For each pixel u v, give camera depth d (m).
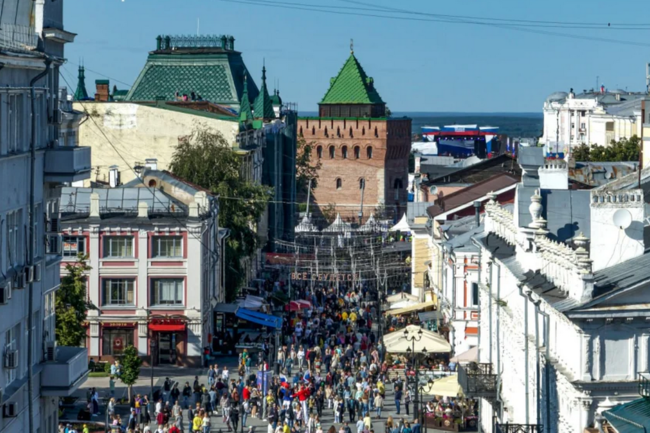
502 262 156.25
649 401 99.69
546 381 128.12
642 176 158.25
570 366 119.00
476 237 186.00
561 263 124.19
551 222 144.75
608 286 115.62
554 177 160.12
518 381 147.00
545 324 129.00
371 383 196.75
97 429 171.25
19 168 101.62
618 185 154.38
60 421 171.25
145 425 175.25
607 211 129.00
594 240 129.12
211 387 191.50
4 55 94.56
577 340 115.38
